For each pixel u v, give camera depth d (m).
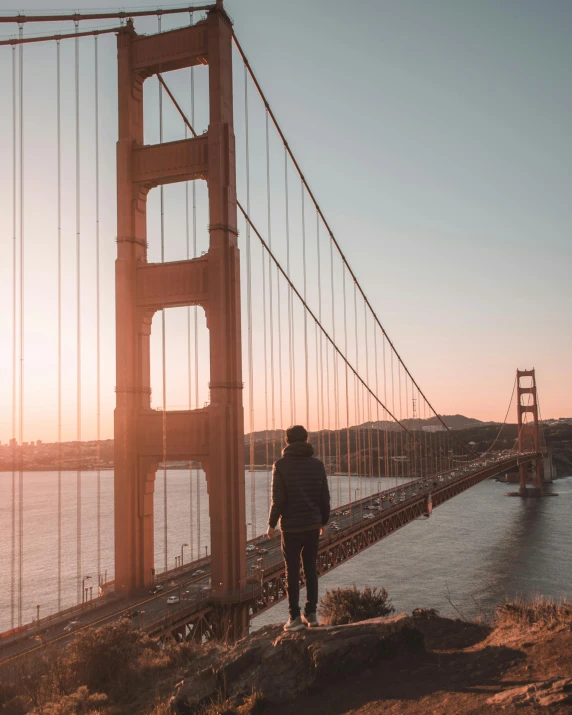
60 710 8.16
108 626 11.12
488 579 72.62
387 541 98.38
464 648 7.25
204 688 6.93
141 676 9.77
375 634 6.78
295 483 7.20
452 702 5.40
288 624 7.19
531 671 5.73
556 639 6.39
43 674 10.12
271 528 7.19
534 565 79.88
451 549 91.38
